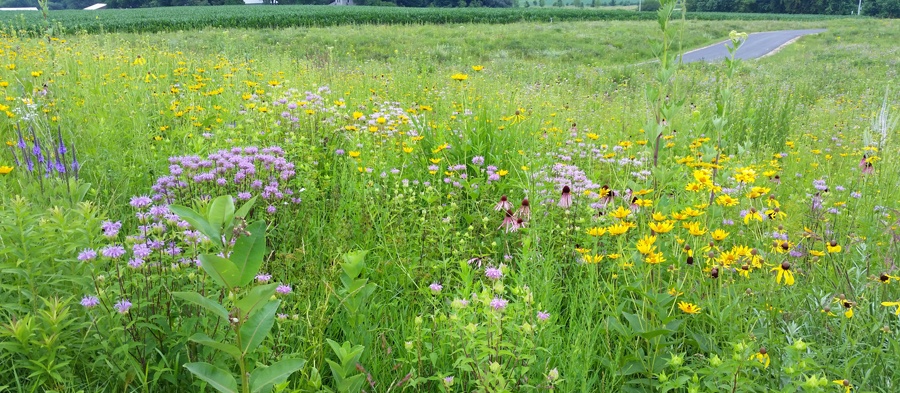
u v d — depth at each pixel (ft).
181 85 24.20
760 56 102.37
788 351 7.36
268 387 5.49
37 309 7.39
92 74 23.22
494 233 13.04
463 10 193.36
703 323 9.48
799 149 22.56
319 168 15.96
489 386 7.25
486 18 167.32
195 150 13.65
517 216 11.72
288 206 11.91
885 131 18.81
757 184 16.67
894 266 10.14
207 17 128.67
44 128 13.78
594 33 119.85
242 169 11.96
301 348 8.20
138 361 7.35
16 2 396.57
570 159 16.57
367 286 8.73
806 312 9.57
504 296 10.21
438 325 8.77
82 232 7.86
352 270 8.38
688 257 9.43
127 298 7.69
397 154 16.12
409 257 10.95
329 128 18.21
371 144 16.24
